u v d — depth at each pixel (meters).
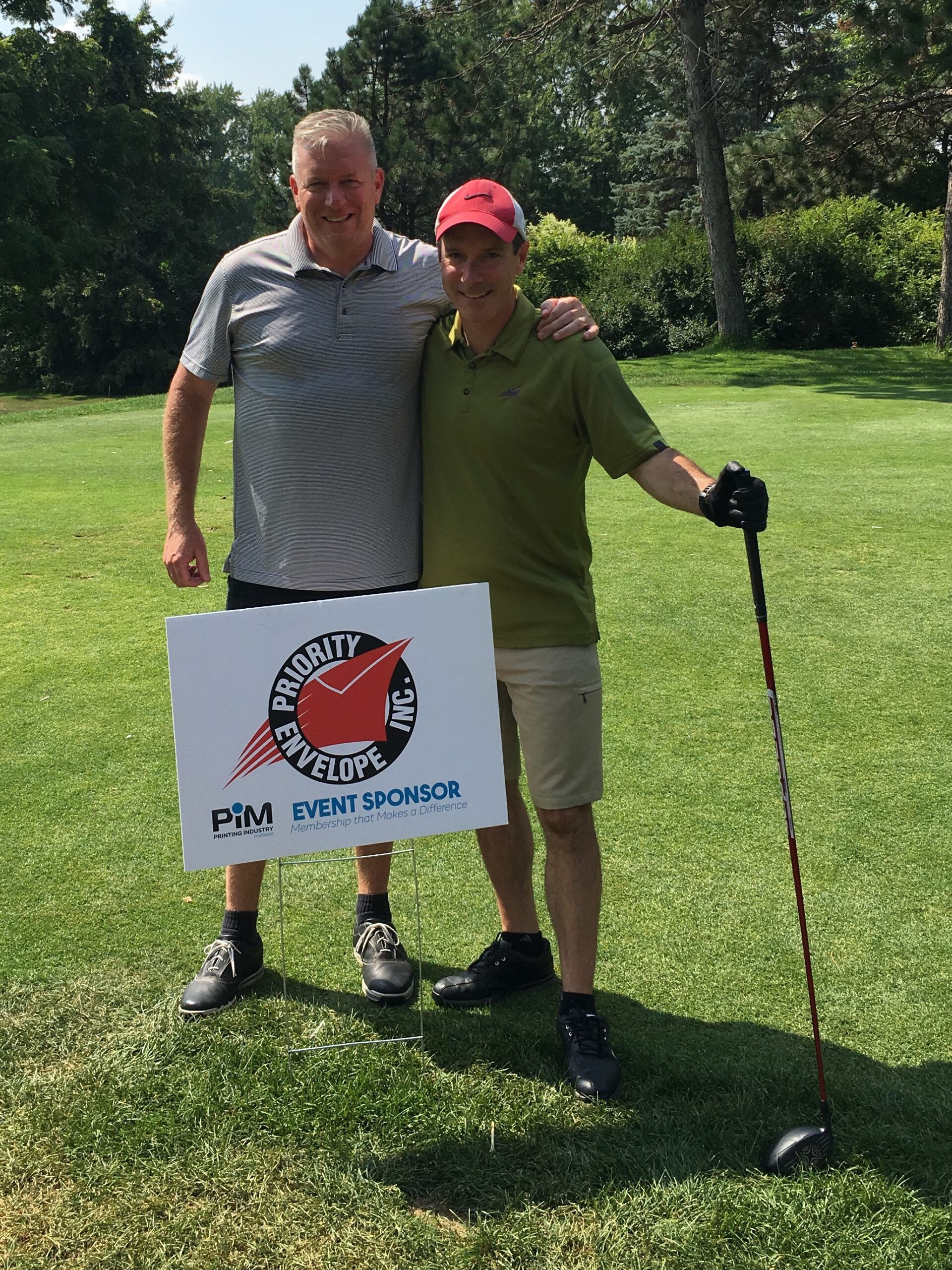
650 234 42.84
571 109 47.69
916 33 18.91
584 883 2.57
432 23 24.84
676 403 14.53
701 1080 2.39
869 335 25.31
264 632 2.39
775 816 3.66
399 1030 2.60
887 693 4.68
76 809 3.76
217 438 11.77
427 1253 1.95
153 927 3.05
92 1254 1.96
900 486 8.65
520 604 2.56
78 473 10.15
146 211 40.41
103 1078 2.40
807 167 25.38
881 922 3.04
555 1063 2.47
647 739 4.26
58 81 34.22
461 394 2.54
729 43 23.53
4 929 3.03
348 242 2.55
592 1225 2.00
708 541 7.20
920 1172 2.11
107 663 5.18
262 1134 2.24
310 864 3.25
